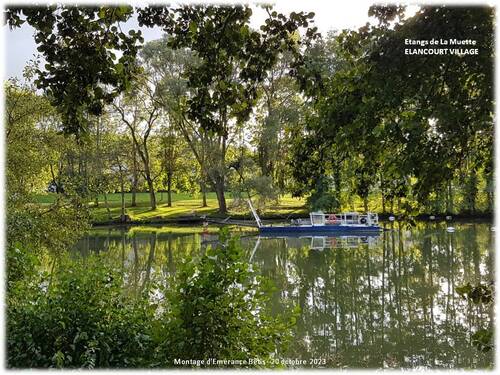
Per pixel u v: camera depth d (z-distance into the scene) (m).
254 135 37.19
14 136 13.87
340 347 9.73
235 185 35.62
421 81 3.96
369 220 31.75
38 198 15.09
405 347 9.79
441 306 13.00
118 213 40.75
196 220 37.47
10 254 5.53
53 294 5.33
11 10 3.66
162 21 3.98
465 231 28.58
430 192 4.48
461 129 3.98
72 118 4.07
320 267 19.50
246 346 4.44
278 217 37.75
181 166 44.06
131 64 4.25
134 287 8.58
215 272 4.29
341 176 6.14
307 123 4.55
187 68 4.24
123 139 40.19
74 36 3.82
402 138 3.96
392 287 15.55
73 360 4.80
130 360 4.76
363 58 4.15
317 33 4.09
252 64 4.16
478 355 9.31
